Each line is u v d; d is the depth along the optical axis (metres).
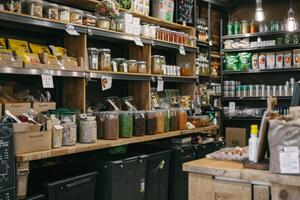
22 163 2.40
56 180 2.61
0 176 2.20
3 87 2.96
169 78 4.39
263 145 1.87
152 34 4.11
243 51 6.12
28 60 2.79
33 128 2.49
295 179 1.67
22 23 2.90
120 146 3.39
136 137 3.51
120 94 4.39
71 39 3.39
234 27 6.05
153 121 3.77
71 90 3.41
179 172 3.91
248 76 6.31
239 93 5.99
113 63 3.63
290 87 5.59
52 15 3.04
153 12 4.49
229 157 2.11
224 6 6.21
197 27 5.43
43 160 3.27
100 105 3.78
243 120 6.31
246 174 1.79
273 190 1.74
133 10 3.95
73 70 3.14
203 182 1.95
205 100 5.44
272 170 1.75
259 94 5.82
